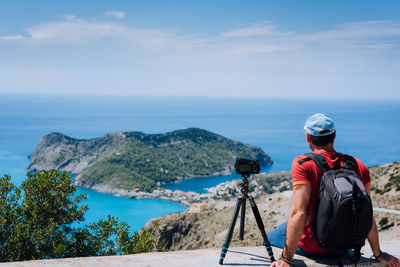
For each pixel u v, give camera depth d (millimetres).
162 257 2977
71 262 2760
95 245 7980
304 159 2820
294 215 2664
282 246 3379
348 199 2459
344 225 2525
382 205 50250
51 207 7891
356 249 2760
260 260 3023
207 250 3262
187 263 2873
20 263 2691
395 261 2943
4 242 7172
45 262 2736
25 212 7602
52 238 7363
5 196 7664
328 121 2895
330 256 2963
